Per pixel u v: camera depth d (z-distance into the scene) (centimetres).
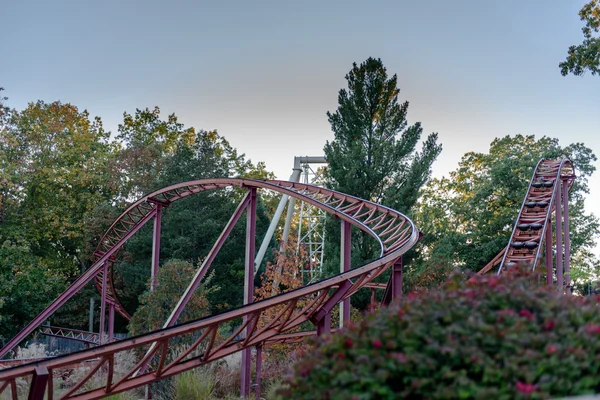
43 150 4859
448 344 618
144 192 4850
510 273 799
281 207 4206
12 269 4122
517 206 4269
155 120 6138
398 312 687
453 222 4706
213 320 1479
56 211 4781
